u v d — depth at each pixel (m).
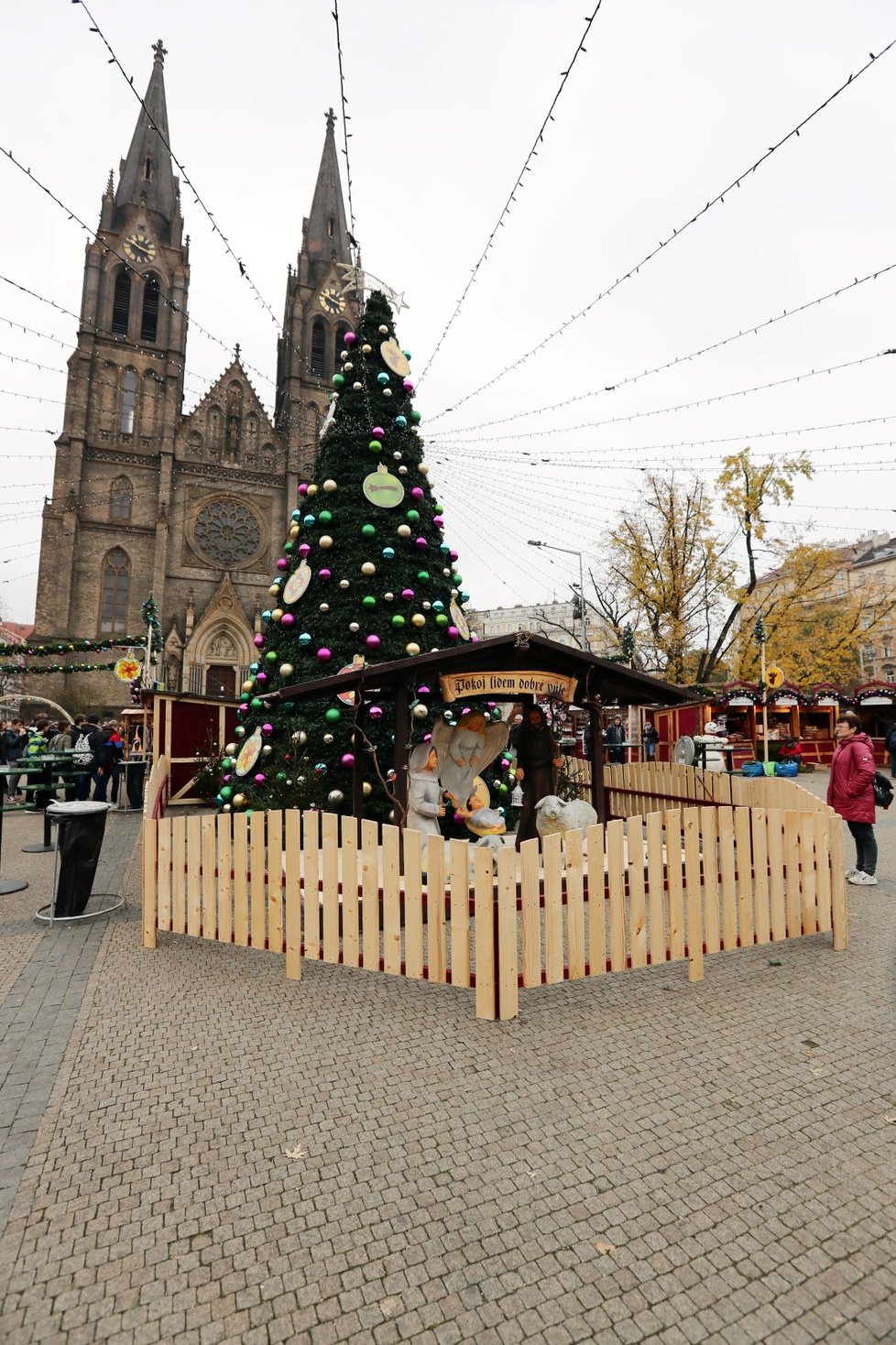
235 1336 2.00
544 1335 2.00
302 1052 3.68
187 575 43.75
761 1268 2.22
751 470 26.73
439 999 4.37
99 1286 2.17
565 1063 3.54
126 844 9.85
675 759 9.73
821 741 23.44
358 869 4.48
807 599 28.92
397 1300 2.12
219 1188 2.62
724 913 4.80
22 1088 3.33
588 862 4.32
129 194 47.50
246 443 46.41
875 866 7.61
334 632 8.70
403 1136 2.93
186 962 5.07
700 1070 3.46
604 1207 2.50
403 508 9.41
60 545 41.28
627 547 28.14
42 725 17.66
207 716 15.20
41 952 5.31
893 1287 2.15
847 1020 4.00
